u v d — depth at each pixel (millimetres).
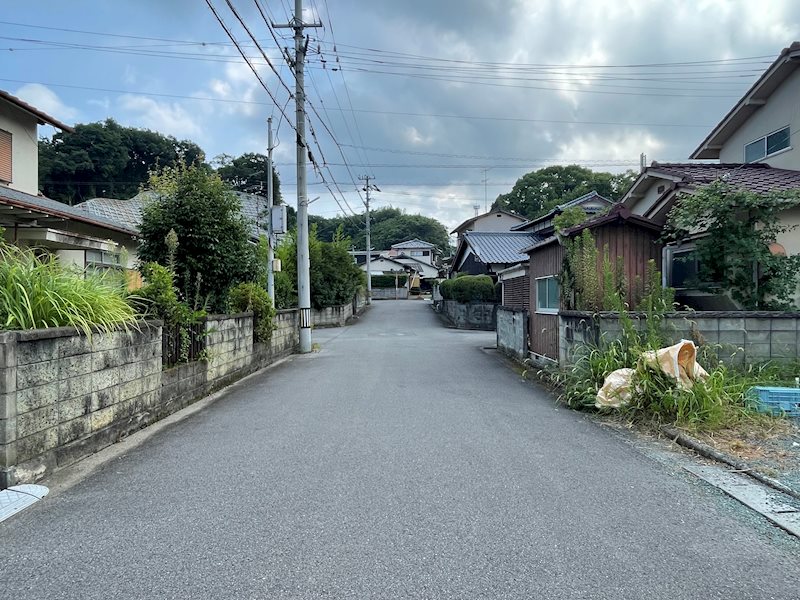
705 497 3508
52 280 4438
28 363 3809
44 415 3971
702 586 2436
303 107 14086
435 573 2551
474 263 26781
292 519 3180
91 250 11422
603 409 5816
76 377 4363
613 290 7094
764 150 10836
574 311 7629
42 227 9273
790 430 4844
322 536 2947
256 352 10242
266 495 3580
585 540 2887
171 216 9109
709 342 6328
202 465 4266
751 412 5195
